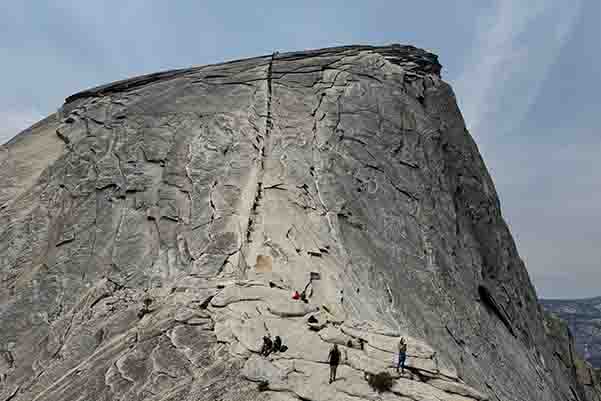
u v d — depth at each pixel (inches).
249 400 575.5
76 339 874.1
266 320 737.6
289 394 580.4
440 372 676.7
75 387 714.8
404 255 1211.9
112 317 893.8
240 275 919.7
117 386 669.3
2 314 1027.3
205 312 786.8
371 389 592.1
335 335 712.4
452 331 1108.5
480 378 1027.3
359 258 1091.9
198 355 682.2
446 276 1253.1
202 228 1099.9
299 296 820.0
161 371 668.1
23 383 837.8
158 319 802.8
